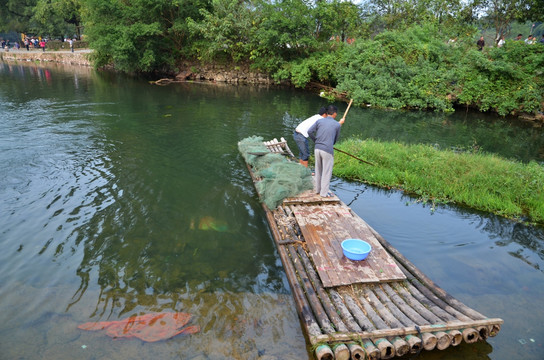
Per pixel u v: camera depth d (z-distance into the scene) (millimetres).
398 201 7164
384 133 12594
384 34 19125
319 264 4430
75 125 11555
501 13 21344
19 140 9727
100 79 23422
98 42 22109
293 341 3588
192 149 9617
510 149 11156
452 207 6938
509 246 5633
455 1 22109
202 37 24781
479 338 3662
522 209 6863
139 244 5250
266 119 13586
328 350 3207
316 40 22312
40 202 6324
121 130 11227
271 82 24203
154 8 22938
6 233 5340
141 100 16562
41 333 3600
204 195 6918
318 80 22594
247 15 23016
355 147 9492
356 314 3721
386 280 4227
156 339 3555
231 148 9820
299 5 21234
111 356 3352
